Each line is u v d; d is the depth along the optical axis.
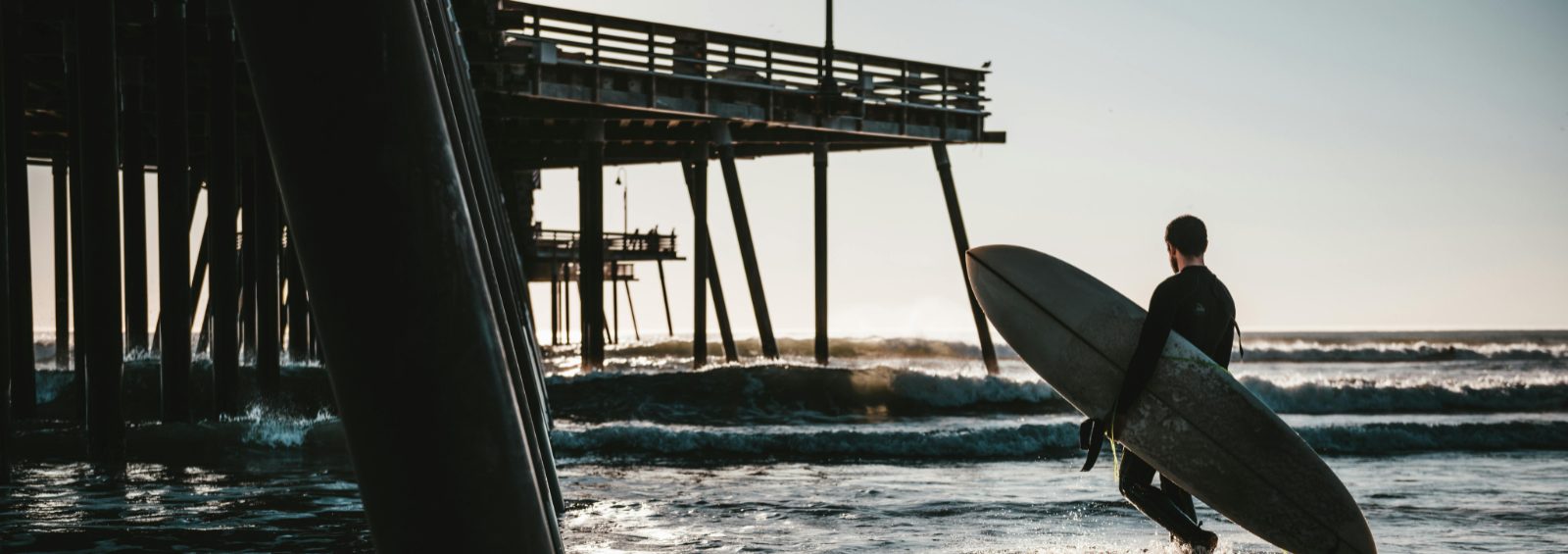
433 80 1.40
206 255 19.80
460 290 1.36
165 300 9.70
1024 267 4.04
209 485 6.95
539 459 4.14
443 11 7.48
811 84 21.20
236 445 9.05
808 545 4.74
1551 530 5.19
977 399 18.03
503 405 1.42
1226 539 4.78
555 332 47.84
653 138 21.72
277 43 1.27
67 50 10.27
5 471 6.85
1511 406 18.31
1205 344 3.79
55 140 19.41
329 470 7.87
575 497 6.70
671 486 7.39
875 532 5.14
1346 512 3.54
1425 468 8.81
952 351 46.59
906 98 22.44
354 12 1.29
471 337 1.37
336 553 4.60
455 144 4.60
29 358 10.66
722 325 25.53
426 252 1.32
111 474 7.55
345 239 1.30
